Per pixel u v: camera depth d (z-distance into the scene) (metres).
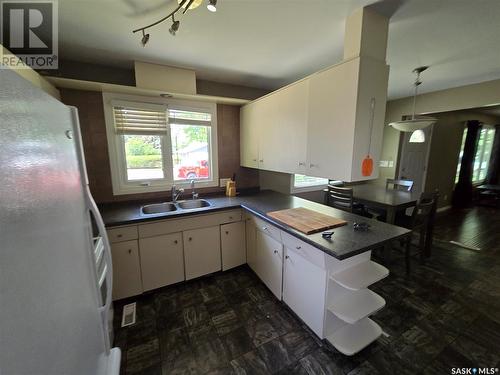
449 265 2.75
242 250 2.63
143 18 1.45
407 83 3.09
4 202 0.35
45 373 0.44
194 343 1.65
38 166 0.48
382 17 1.47
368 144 1.57
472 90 3.12
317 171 1.83
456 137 5.05
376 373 1.42
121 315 1.93
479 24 1.58
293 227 1.72
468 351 1.57
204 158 2.92
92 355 0.74
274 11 1.40
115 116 2.30
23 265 0.40
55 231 0.54
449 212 5.00
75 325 0.61
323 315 1.53
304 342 1.65
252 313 1.95
